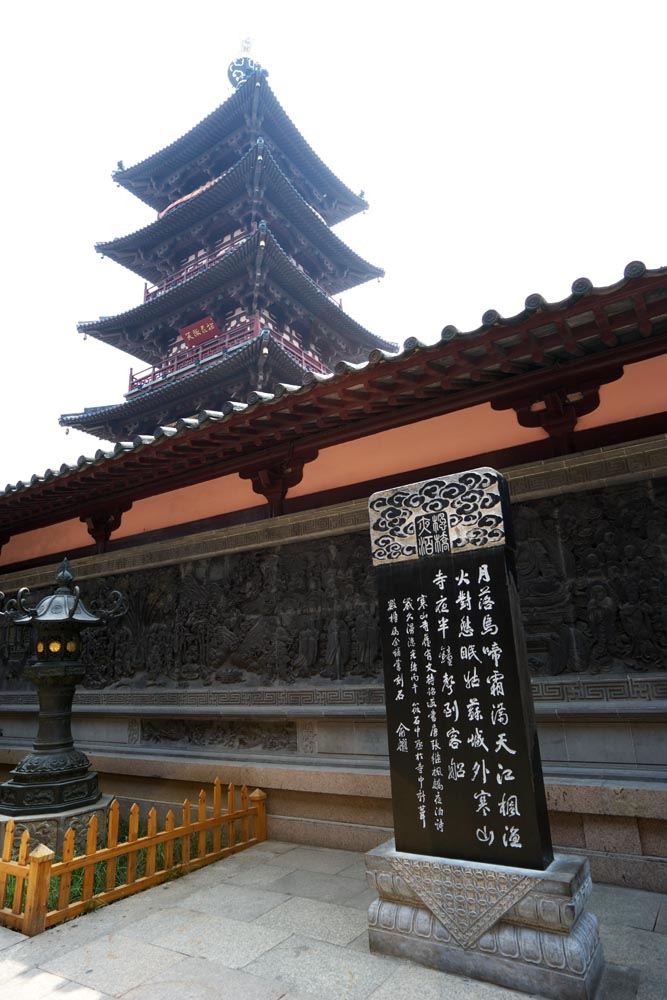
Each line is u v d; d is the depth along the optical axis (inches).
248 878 258.2
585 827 245.4
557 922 161.6
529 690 189.0
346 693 308.0
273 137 959.6
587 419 281.6
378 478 332.5
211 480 398.0
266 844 304.8
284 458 362.6
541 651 267.9
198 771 337.7
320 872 263.4
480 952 171.3
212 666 358.6
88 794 303.6
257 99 895.1
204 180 1005.8
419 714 196.7
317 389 272.8
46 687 308.0
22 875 220.5
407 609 205.2
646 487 260.2
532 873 167.2
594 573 263.1
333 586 327.3
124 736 390.0
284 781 309.6
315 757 314.0
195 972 183.8
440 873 180.1
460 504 201.3
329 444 350.3
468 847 180.9
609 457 265.7
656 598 249.1
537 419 292.5
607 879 237.3
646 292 204.4
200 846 275.3
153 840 254.8
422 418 320.8
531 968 162.9
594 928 171.5
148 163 995.3
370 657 307.3
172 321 898.1
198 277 821.9
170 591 391.2
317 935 204.5
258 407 290.0
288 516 348.5
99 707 398.6
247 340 788.6
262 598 350.0
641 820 236.1
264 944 199.6
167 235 959.0
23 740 436.1
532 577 275.3
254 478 377.1
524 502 284.5
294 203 900.6
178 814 348.2
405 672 201.8
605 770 247.6
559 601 267.7
